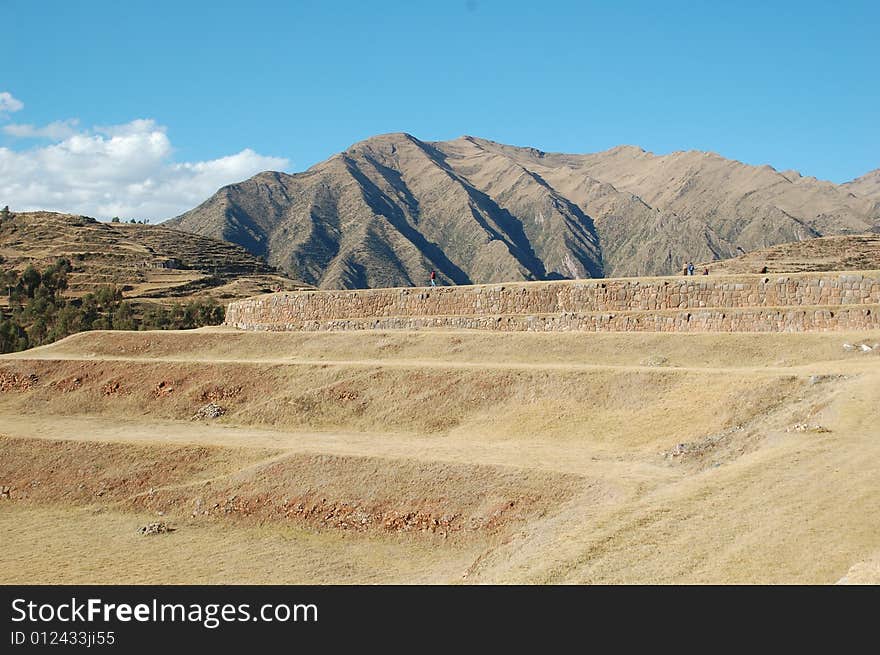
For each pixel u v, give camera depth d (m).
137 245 186.50
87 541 29.69
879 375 30.98
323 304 62.25
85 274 157.00
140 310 127.50
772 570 16.70
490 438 35.69
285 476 31.97
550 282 55.41
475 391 39.50
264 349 54.72
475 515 27.52
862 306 44.03
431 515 28.14
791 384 32.50
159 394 45.56
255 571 25.98
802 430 26.81
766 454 24.92
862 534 17.69
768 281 48.44
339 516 29.45
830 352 39.75
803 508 19.67
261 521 30.30
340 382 42.59
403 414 39.25
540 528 24.36
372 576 24.95
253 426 40.91
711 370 36.59
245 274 189.12
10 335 98.31
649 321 49.22
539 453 31.58
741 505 20.64
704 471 26.27
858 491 20.14
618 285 52.28
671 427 32.56
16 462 36.62
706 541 18.80
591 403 36.50
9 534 31.00
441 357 48.31
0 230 189.62
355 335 53.22
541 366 40.66
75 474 35.28
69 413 45.44
